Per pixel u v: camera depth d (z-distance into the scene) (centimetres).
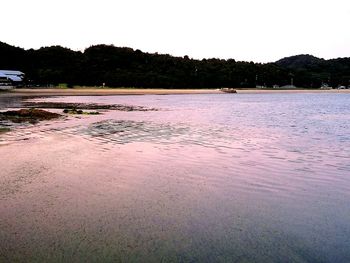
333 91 16012
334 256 556
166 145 1571
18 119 2594
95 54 14412
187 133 2003
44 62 13475
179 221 694
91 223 675
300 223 692
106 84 12500
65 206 764
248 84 16200
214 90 12650
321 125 2562
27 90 8169
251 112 3909
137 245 587
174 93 10038
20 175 1003
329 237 627
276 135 1967
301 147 1560
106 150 1416
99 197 830
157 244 592
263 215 733
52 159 1222
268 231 653
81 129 2102
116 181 965
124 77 12688
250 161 1248
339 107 5134
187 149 1475
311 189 916
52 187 898
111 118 2912
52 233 627
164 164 1181
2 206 758
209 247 585
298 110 4372
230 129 2239
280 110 4338
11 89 8238
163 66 14638
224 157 1315
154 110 4022
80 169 1089
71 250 563
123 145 1548
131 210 749
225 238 620
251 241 609
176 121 2745
